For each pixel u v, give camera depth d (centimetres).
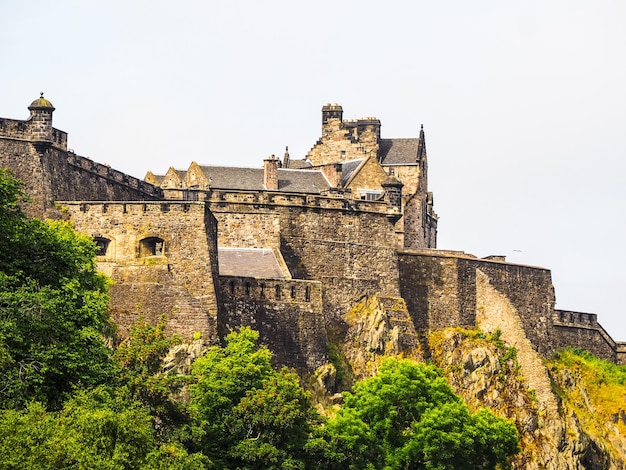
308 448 18088
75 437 13412
